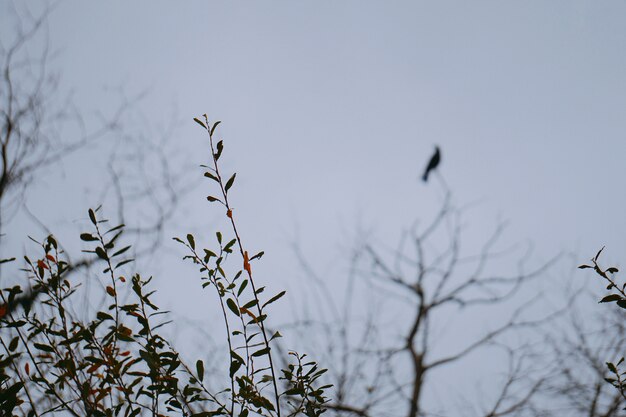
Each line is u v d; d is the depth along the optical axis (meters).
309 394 3.20
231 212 3.21
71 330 3.18
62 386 3.14
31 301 3.17
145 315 3.17
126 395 3.14
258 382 3.17
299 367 3.21
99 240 3.18
